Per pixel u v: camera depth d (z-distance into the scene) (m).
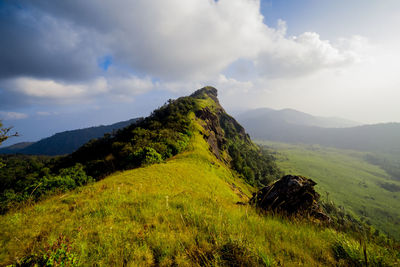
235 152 107.56
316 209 5.91
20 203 7.64
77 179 25.27
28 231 4.73
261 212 5.77
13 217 5.77
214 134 101.88
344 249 3.16
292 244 3.47
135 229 4.24
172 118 79.06
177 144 48.66
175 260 3.04
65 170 27.39
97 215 5.43
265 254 2.89
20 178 55.53
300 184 6.61
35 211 6.61
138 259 3.16
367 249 3.00
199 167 36.44
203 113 105.94
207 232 3.81
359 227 3.56
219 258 2.82
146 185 12.51
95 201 7.08
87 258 3.21
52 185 18.98
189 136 63.56
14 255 3.58
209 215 4.80
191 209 5.17
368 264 2.76
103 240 3.76
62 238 3.45
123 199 7.00
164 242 3.54
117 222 4.81
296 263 2.87
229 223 4.14
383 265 2.68
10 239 4.33
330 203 5.93
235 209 5.98
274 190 6.91
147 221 4.68
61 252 3.06
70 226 4.79
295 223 4.86
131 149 41.69
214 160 58.00
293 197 6.33
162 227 4.24
